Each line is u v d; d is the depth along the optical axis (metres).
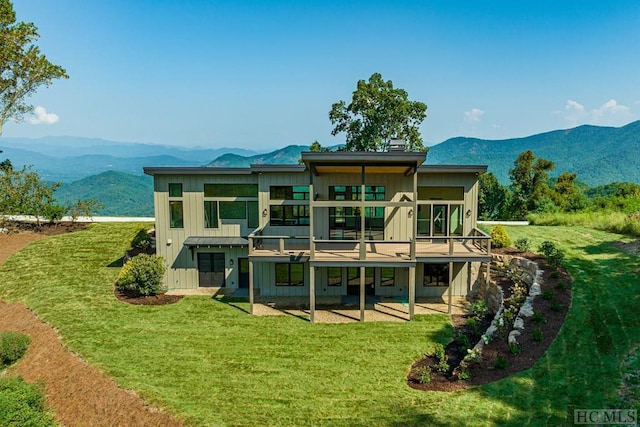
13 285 19.33
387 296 18.41
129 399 10.75
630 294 12.90
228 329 14.73
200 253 19.44
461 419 8.98
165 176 19.03
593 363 10.06
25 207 27.25
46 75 28.08
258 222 18.94
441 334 14.12
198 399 10.52
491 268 18.00
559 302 13.07
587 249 17.83
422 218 18.17
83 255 22.56
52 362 13.26
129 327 14.97
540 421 8.49
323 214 18.33
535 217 27.19
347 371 11.71
